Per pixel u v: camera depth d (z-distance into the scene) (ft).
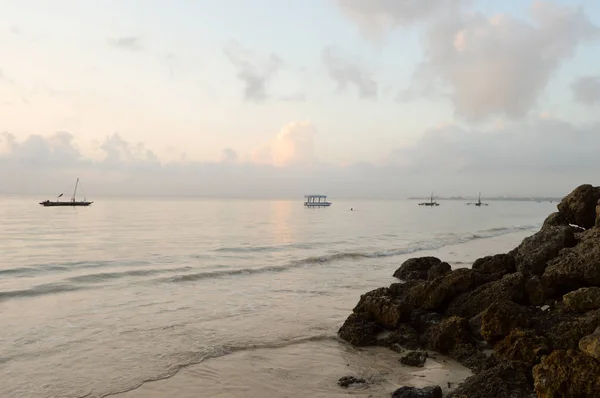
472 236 181.37
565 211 62.13
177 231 192.75
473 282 50.39
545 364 26.96
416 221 307.78
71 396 31.35
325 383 33.86
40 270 88.79
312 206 650.43
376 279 80.64
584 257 43.39
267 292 68.64
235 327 49.08
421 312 48.44
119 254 114.42
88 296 64.69
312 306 59.62
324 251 126.00
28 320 50.90
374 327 45.52
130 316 53.21
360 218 348.38
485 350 38.04
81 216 310.24
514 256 59.52
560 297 44.37
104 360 38.37
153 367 36.88
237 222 269.03
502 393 27.25
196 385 33.55
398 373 35.65
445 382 33.09
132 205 581.94
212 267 92.48
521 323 36.40
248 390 32.65
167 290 69.62
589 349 28.35
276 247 134.72
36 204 552.41
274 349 41.83
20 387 32.65
